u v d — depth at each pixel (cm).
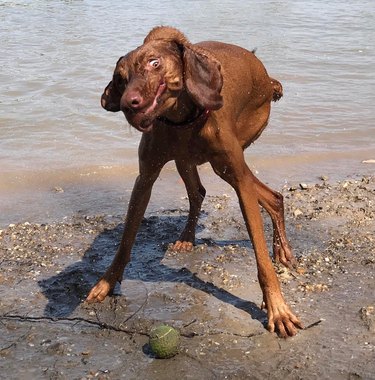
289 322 195
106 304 213
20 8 732
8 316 206
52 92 429
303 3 798
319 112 411
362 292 217
